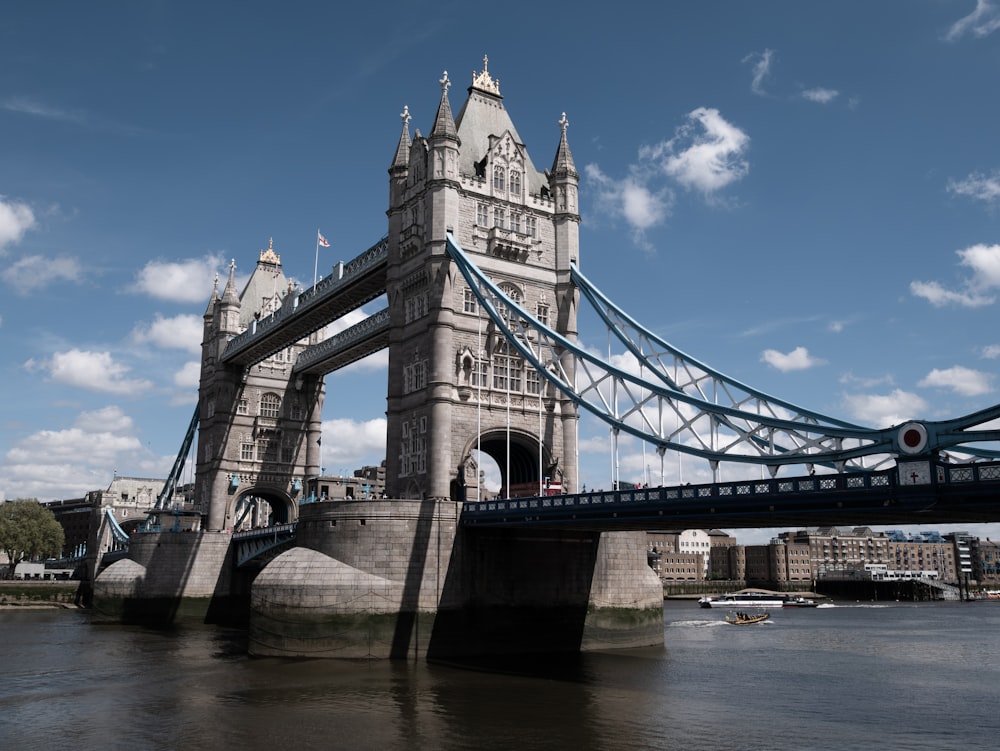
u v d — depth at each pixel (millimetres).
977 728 38312
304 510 59719
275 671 50625
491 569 58625
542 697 43125
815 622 116375
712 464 46344
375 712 39406
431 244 65625
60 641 72500
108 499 166500
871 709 42719
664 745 33906
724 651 69312
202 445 107625
